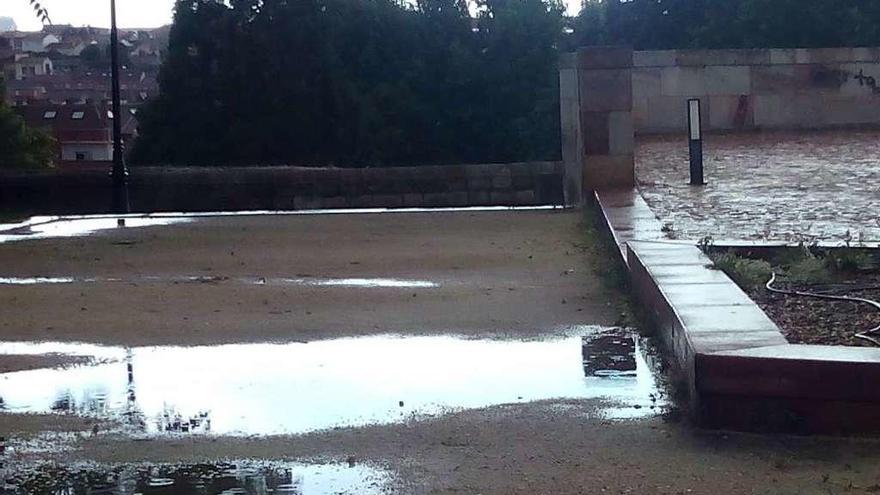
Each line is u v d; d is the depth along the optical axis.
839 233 9.54
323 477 4.69
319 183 17.30
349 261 10.80
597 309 8.04
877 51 21.17
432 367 6.50
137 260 11.33
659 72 21.23
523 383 6.08
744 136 20.72
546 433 5.18
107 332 7.65
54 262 11.28
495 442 5.08
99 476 4.76
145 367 6.66
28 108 33.47
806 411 4.98
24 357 6.95
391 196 17.06
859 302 6.64
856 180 13.88
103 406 5.85
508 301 8.45
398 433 5.26
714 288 6.64
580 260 10.38
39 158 28.86
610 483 4.50
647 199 12.66
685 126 21.33
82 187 18.16
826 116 21.39
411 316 7.99
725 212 11.27
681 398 5.59
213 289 9.35
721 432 5.06
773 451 4.79
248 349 7.07
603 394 5.80
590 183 14.16
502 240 11.98
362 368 6.52
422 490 4.50
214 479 4.70
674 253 8.02
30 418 5.64
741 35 29.47
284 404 5.80
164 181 17.89
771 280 7.29
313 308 8.38
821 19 27.97
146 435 5.33
